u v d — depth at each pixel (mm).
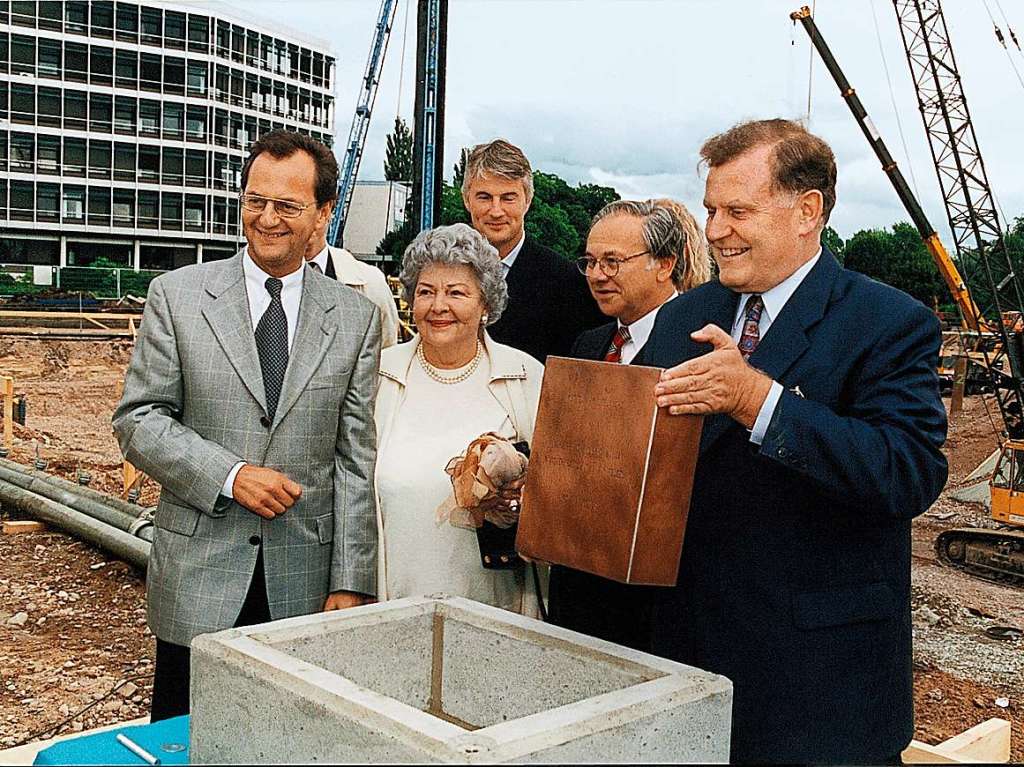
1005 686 6758
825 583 1891
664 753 1407
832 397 1875
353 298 2662
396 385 2670
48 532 7922
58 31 31000
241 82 32438
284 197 2449
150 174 31984
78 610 6375
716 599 1952
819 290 1949
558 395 1771
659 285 2760
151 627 2543
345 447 2584
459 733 1280
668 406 1641
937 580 9461
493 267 2592
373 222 29406
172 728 1755
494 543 2404
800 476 1835
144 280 29750
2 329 20984
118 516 7430
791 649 1876
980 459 14531
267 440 2486
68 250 31547
